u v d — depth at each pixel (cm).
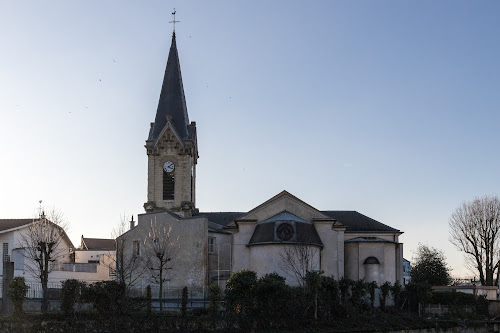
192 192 8888
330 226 6838
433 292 7300
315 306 5203
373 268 7112
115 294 4622
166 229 6838
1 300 4859
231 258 6944
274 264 6394
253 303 4969
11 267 4825
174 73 9044
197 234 6694
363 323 5478
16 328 4300
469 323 6316
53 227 7056
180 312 4891
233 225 7031
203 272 6588
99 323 4450
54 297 6166
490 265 9138
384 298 6238
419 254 11194
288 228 6512
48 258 5888
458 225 9444
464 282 11100
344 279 5797
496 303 7412
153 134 8744
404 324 5781
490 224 9181
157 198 8544
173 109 8850
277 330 4906
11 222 7319
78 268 7762
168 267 6700
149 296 4747
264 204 6944
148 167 8638
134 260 6538
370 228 7875
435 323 6059
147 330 4550
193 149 8850
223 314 4888
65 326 4362
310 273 5378
